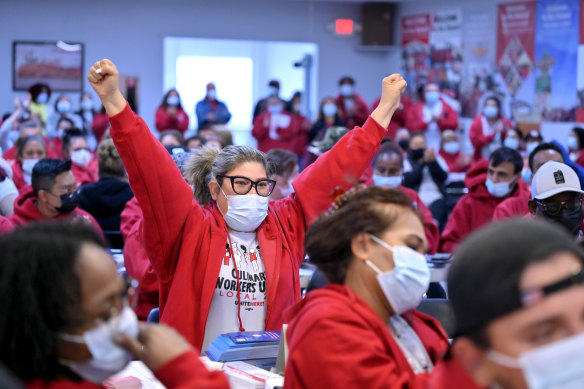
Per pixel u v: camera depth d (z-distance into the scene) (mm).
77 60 20344
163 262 3559
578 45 14867
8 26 19938
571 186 4156
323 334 2135
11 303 1611
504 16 16828
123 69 20641
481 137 14906
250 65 22719
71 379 1729
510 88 16672
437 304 3826
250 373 2760
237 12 21062
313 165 3770
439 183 9344
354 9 21516
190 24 20844
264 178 3641
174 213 3438
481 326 1504
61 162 5340
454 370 1646
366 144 3684
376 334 2189
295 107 17781
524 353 1467
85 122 17359
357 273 2277
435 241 6773
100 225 6711
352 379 2076
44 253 1632
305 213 3734
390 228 2234
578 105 14867
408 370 2195
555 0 15383
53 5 20109
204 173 3857
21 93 20188
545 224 1532
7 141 12914
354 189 2391
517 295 1439
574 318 1446
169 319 3502
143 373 2910
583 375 1417
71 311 1639
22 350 1629
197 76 22281
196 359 1781
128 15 20516
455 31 18500
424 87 16625
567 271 1445
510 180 6676
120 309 1748
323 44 21547
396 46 21188
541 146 5945
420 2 19891
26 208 5348
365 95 21859
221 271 3588
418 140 12414
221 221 3646
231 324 3592
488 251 1491
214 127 9992
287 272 3678
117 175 6832
